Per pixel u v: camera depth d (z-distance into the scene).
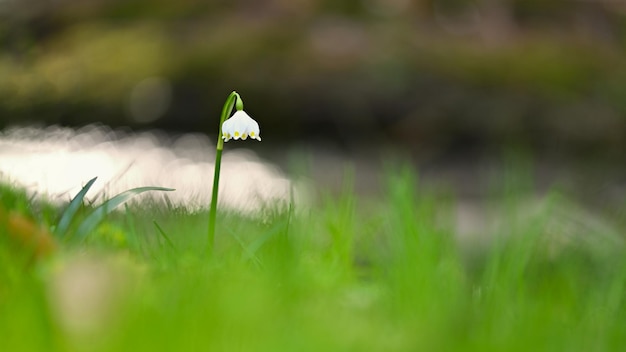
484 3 21.11
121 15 21.20
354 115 18.33
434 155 17.69
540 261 4.21
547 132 17.94
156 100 18.97
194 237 3.58
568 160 17.22
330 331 1.91
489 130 18.00
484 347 1.98
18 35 20.02
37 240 2.55
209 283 2.23
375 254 3.84
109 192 4.23
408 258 3.16
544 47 20.06
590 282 4.26
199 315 1.84
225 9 21.06
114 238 3.33
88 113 18.59
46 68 19.19
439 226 4.23
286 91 18.64
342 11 20.75
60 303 1.72
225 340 1.73
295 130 18.48
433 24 20.92
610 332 2.37
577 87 18.91
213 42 19.69
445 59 19.08
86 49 19.84
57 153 15.44
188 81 18.98
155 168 15.95
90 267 1.86
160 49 19.70
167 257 2.84
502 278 3.41
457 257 3.91
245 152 17.58
